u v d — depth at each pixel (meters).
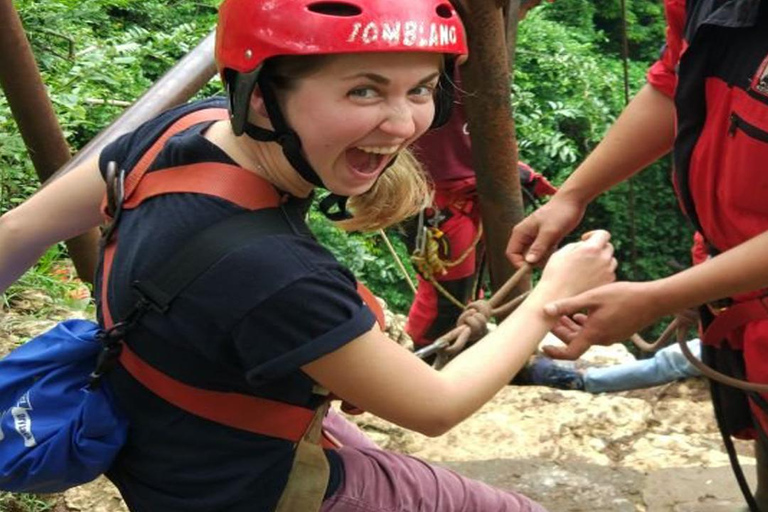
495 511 1.67
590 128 10.11
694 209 1.95
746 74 1.72
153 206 1.39
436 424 1.46
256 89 1.32
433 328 3.95
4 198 3.93
